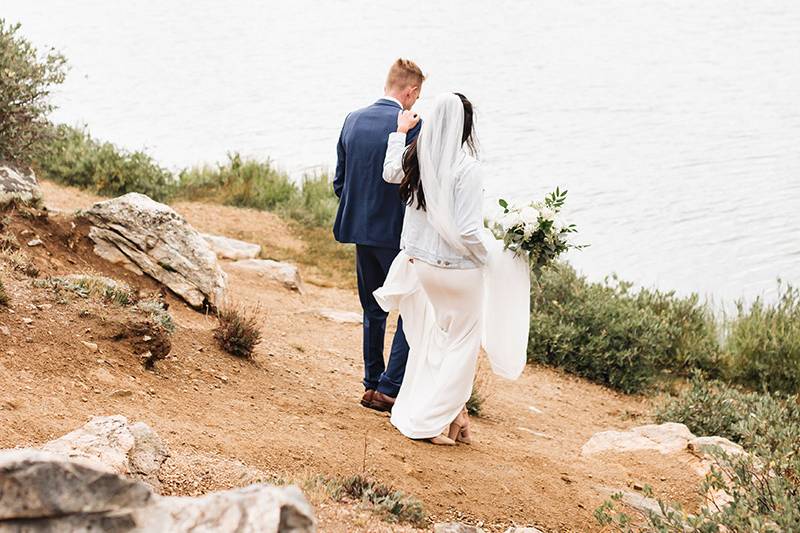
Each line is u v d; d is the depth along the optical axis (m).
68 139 15.32
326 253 14.23
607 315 11.30
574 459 6.70
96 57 57.41
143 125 35.94
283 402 6.09
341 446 5.39
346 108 42.50
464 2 105.94
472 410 8.01
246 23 83.62
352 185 6.33
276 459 4.96
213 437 5.04
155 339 5.95
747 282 20.25
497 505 5.20
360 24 85.12
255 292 10.80
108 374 5.43
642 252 22.42
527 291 5.97
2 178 8.62
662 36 80.62
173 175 17.39
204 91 46.44
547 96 49.75
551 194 5.94
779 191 29.27
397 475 5.17
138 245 7.66
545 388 10.08
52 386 5.06
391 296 6.00
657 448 7.15
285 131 36.22
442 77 55.72
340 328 9.96
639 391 10.73
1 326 5.41
